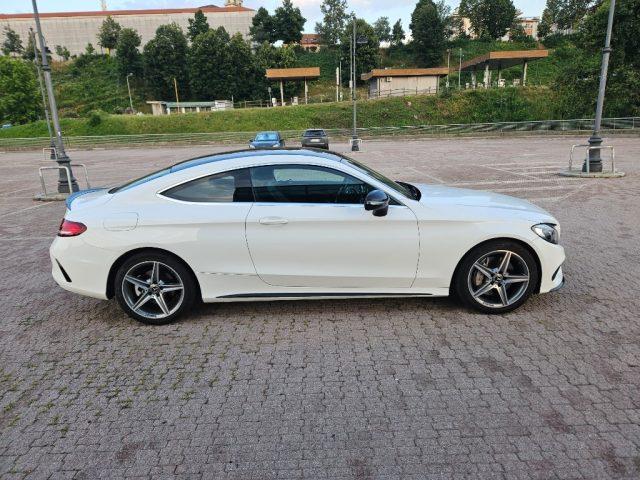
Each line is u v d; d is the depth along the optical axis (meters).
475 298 4.14
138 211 4.01
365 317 4.20
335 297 4.12
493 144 29.42
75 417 2.91
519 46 94.19
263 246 3.96
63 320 4.37
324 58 94.50
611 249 6.13
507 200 4.45
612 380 3.12
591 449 2.50
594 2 37.94
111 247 3.96
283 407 2.94
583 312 4.18
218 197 4.04
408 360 3.46
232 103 71.75
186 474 2.41
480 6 100.44
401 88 60.41
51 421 2.88
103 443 2.67
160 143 42.78
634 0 31.86
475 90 52.66
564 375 3.20
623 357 3.41
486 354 3.50
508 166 16.17
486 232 3.96
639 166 14.77
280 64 80.12
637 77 33.28
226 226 3.94
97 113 53.44
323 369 3.37
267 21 100.69
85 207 4.14
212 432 2.73
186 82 85.81
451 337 3.78
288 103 72.19
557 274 4.24
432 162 18.95
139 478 2.39
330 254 3.98
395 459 2.47
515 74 67.88
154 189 4.08
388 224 3.95
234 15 108.94
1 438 2.74
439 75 60.38
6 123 69.06
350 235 3.95
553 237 4.09
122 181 16.16
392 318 4.16
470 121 50.34
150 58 84.44
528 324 3.98
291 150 4.37
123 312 4.50
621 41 33.38
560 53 71.19
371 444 2.59
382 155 23.94
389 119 51.09
